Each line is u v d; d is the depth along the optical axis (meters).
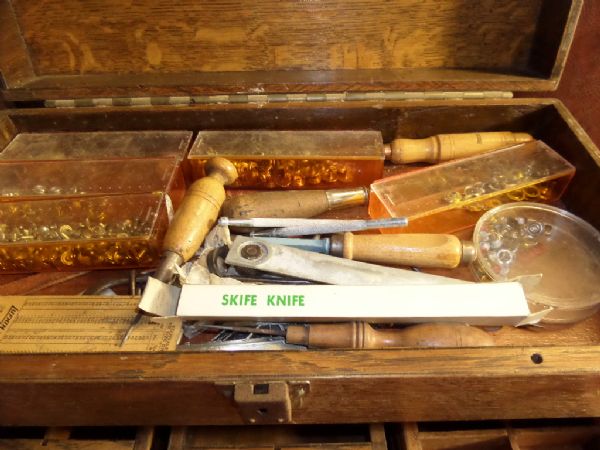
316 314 0.61
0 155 0.90
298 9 0.83
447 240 0.71
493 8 0.82
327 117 0.92
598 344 0.56
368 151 0.87
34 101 0.93
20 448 0.69
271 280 0.69
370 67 0.90
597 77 1.09
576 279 0.74
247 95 0.90
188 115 0.92
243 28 0.85
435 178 0.86
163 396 0.58
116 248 0.76
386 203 0.81
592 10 1.01
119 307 0.67
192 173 0.91
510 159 0.88
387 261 0.72
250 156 0.86
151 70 0.91
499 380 0.55
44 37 0.87
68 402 0.60
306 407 0.61
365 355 0.56
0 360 0.57
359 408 0.62
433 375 0.54
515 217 0.82
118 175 0.85
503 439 0.72
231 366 0.56
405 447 0.68
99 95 0.90
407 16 0.84
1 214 0.81
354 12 0.84
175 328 0.64
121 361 0.56
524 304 0.61
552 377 0.55
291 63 0.90
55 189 0.84
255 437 0.76
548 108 0.90
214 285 0.64
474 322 0.63
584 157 0.80
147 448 0.69
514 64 0.89
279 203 0.80
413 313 0.61
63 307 0.67
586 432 0.72
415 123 0.93
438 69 0.90
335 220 0.75
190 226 0.70
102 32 0.86
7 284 0.77
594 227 0.78
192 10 0.83
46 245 0.75
